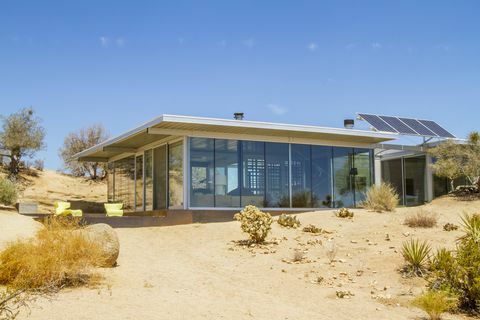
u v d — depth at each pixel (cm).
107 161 3266
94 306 858
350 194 2542
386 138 2472
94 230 1236
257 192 2292
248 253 1420
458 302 994
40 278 969
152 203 2545
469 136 2630
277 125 2186
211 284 1113
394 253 1345
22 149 4150
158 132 2119
